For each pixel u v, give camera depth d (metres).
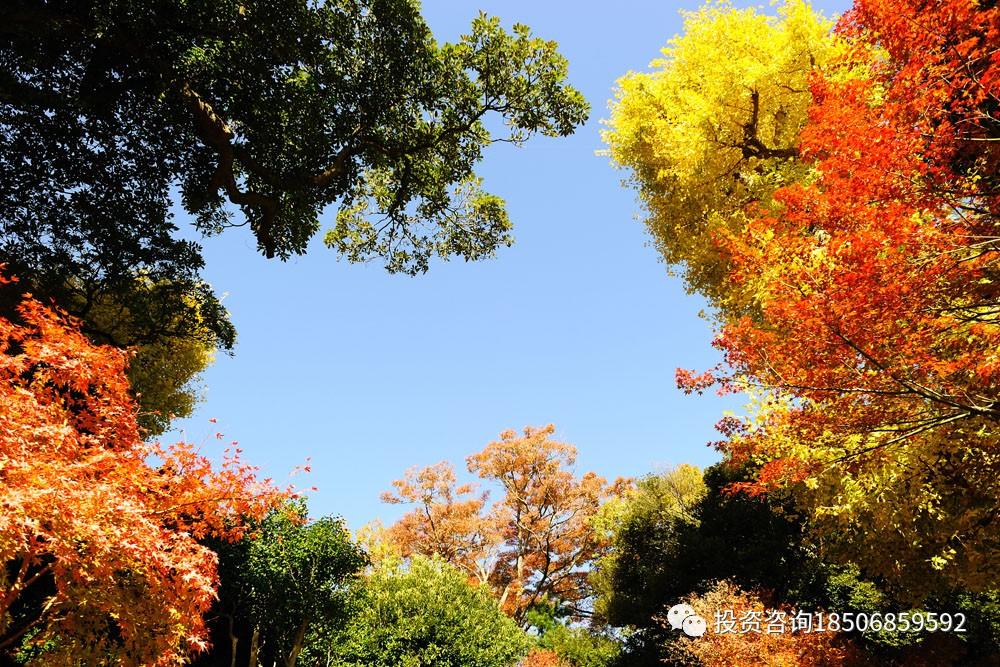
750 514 15.21
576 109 13.44
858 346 5.32
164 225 13.92
